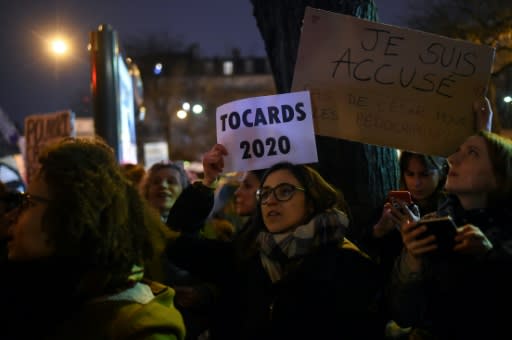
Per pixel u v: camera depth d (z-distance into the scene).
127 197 1.77
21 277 1.67
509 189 2.12
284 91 3.63
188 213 2.82
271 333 2.27
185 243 2.71
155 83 41.34
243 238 2.62
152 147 13.93
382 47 2.75
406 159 2.97
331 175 3.43
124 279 1.72
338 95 2.79
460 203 2.30
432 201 2.96
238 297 2.56
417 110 2.74
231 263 2.67
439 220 1.89
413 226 1.93
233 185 4.92
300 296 2.25
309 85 2.81
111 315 1.63
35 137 8.03
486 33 19.12
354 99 2.78
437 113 2.72
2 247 2.58
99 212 1.64
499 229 2.07
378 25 2.75
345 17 2.77
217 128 2.93
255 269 2.48
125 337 1.60
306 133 2.77
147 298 1.75
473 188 2.17
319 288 2.23
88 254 1.63
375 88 2.76
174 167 3.67
